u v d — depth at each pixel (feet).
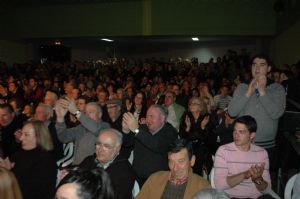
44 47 53.52
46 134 11.30
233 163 10.05
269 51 42.60
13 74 40.11
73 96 23.50
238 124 9.93
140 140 11.46
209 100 22.35
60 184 5.39
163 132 11.86
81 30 43.11
